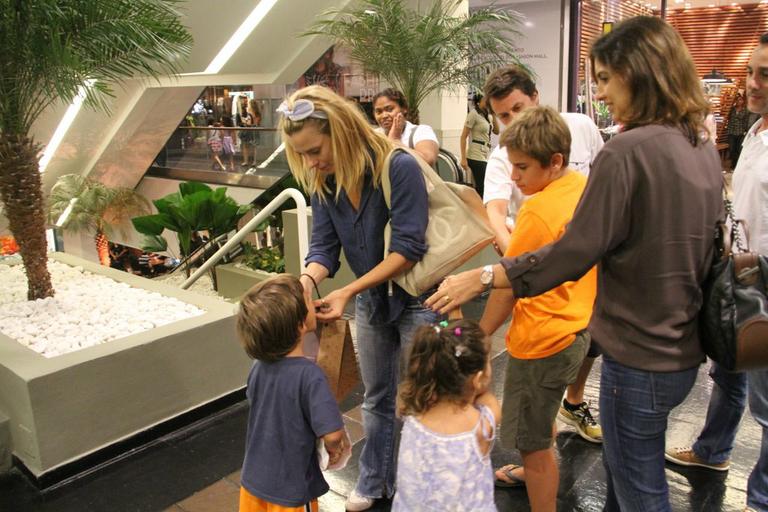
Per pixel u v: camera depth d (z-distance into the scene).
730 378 2.53
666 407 1.56
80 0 3.31
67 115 8.82
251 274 6.22
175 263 10.88
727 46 8.36
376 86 8.88
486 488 1.62
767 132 2.21
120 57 3.88
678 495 2.57
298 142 1.96
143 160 11.30
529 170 1.87
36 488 2.80
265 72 8.16
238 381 3.53
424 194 2.06
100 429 2.96
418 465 1.59
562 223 1.81
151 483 2.82
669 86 1.45
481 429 1.61
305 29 7.33
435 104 8.41
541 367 2.00
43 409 2.74
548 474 2.14
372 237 2.16
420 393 1.61
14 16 3.16
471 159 7.14
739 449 2.89
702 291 1.54
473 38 6.56
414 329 2.20
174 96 9.42
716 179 1.51
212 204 6.26
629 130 1.50
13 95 3.48
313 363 1.88
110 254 12.83
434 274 2.06
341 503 2.62
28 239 3.81
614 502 1.96
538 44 9.36
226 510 2.61
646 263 1.48
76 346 3.18
